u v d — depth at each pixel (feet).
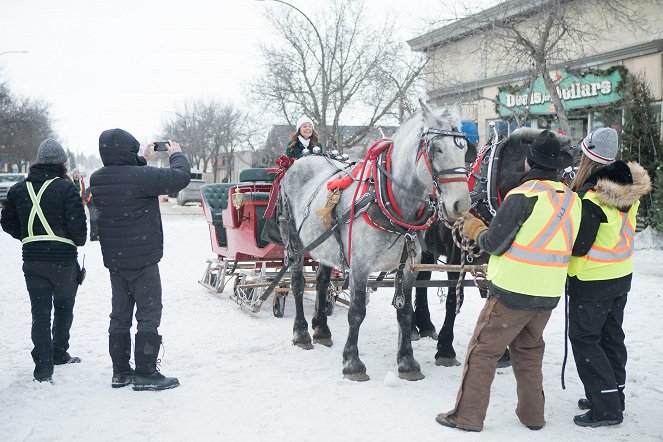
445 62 64.54
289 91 76.95
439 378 17.76
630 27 48.37
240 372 18.22
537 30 44.88
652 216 43.45
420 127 15.69
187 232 63.26
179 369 18.53
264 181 26.66
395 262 17.40
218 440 13.55
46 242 17.06
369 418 14.69
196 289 31.76
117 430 14.11
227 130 142.82
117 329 17.02
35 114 164.45
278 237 23.09
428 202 16.14
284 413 15.02
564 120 42.42
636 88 45.85
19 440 13.58
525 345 14.03
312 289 26.21
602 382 14.10
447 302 19.03
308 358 19.75
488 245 13.57
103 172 16.67
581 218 13.96
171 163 17.63
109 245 16.75
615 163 14.14
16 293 30.42
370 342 21.86
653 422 14.43
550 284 13.35
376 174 16.97
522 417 14.08
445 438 13.51
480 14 46.26
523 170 17.13
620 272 14.25
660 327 22.58
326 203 18.43
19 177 103.24
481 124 62.44
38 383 16.97
